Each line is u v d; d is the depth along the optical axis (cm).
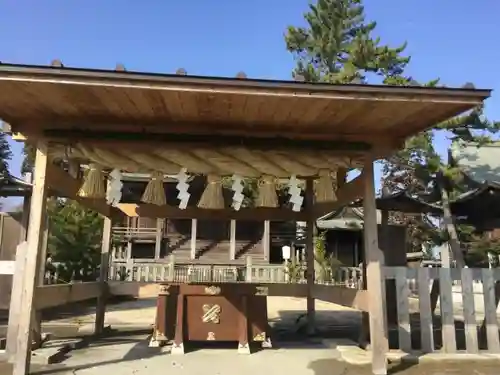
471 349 579
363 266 708
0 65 387
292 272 1812
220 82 405
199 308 621
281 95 415
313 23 2559
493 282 601
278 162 587
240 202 615
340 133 538
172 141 517
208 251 2508
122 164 594
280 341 708
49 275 1227
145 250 2611
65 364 523
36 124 504
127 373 483
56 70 391
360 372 502
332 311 1244
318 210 802
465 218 1138
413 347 633
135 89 407
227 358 566
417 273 593
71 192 617
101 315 773
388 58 1681
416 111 460
